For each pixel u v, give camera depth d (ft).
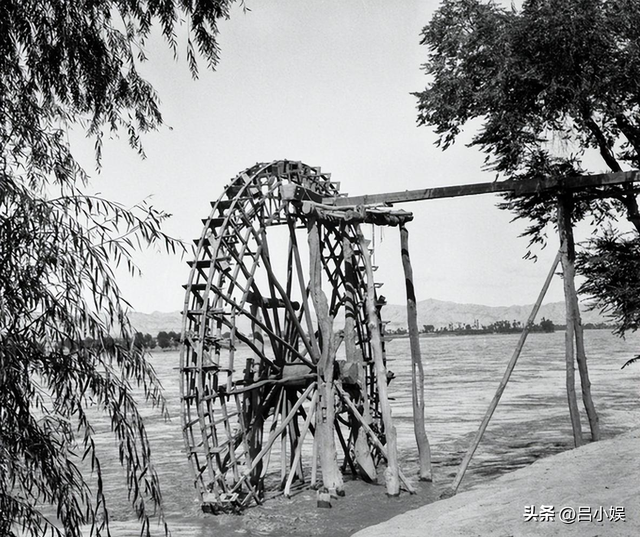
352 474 63.52
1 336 17.24
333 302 65.67
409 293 59.98
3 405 17.78
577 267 58.70
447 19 61.26
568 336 55.72
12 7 24.63
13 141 22.62
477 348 624.59
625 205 59.82
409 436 95.14
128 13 27.61
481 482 59.82
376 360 55.77
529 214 63.36
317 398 55.98
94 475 71.46
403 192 58.54
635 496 34.12
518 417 112.37
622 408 118.83
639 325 57.77
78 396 18.94
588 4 50.93
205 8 27.45
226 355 431.84
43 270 18.17
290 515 50.11
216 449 51.62
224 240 55.42
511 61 55.21
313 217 55.93
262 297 60.18
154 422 122.93
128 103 28.66
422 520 38.47
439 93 60.70
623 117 58.39
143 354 19.70
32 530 18.21
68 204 18.79
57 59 26.53
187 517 51.62
